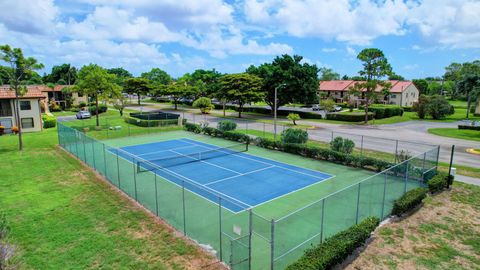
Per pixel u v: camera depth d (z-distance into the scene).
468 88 42.91
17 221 13.02
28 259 10.22
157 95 89.00
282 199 16.28
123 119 48.69
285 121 49.19
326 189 17.78
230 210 14.69
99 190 16.80
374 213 12.90
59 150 26.61
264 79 54.34
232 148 28.55
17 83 25.94
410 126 43.66
